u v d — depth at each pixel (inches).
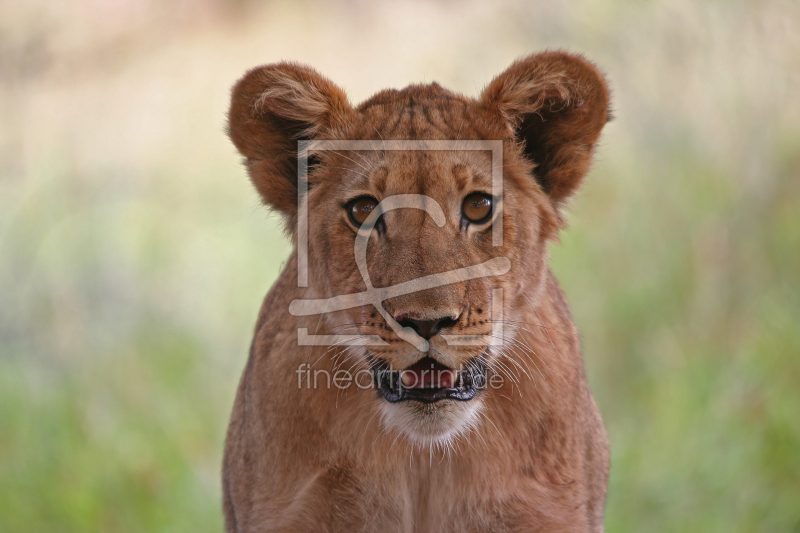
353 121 255.4
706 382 405.1
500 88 249.9
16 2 656.4
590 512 266.4
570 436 255.6
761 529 354.9
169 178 616.1
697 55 546.6
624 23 573.3
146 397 436.8
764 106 515.5
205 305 512.4
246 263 539.2
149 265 517.0
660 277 459.5
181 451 411.8
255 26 767.1
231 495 276.7
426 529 260.5
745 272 447.5
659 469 377.1
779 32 536.1
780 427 378.9
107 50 705.0
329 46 754.8
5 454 400.2
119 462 399.5
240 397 281.3
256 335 277.1
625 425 412.8
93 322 476.1
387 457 251.3
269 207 264.7
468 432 248.8
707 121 525.0
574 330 276.7
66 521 373.4
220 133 679.1
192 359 461.4
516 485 252.2
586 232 498.0
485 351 236.5
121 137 659.4
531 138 261.7
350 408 248.4
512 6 671.8
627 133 543.8
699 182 490.9
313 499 249.9
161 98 702.5
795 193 477.4
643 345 442.3
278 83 253.6
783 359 400.2
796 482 368.5
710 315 437.7
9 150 598.5
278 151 260.2
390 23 749.3
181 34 759.1
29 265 498.3
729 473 368.8
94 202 559.2
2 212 532.1
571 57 249.9
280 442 249.1
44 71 660.7
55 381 437.7
